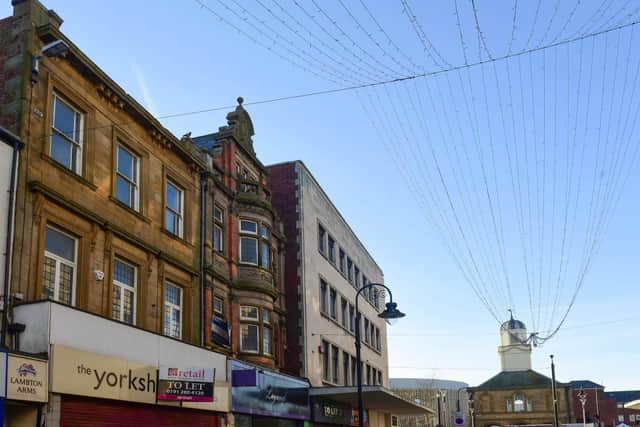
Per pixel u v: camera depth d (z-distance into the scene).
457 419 60.97
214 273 24.23
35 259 15.71
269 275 28.11
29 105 16.19
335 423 34.47
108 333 16.59
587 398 105.25
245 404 23.56
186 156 23.16
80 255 17.38
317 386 32.88
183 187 23.28
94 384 15.77
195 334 22.73
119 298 18.98
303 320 32.09
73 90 17.83
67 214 17.00
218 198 25.84
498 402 98.88
